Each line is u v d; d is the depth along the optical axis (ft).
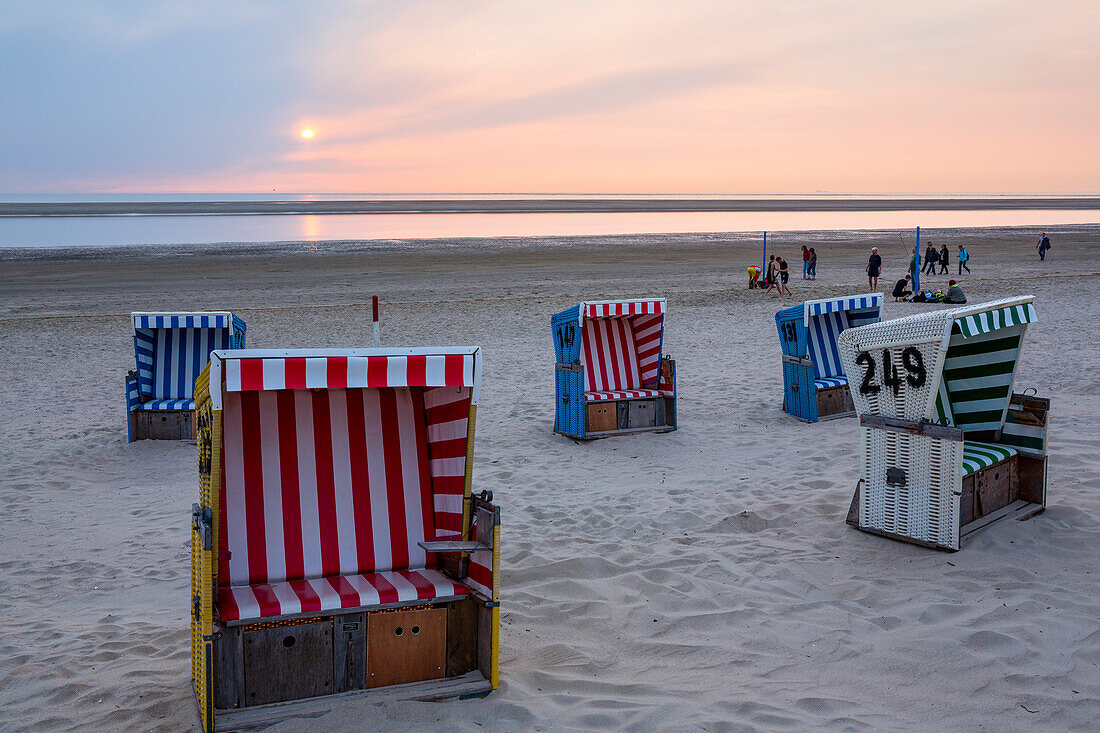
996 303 19.36
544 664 14.38
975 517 20.10
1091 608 15.62
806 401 34.42
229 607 12.12
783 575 18.31
